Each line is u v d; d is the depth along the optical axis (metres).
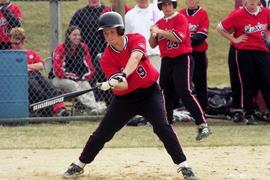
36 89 37.00
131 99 21.12
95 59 38.53
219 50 77.94
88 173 23.47
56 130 34.47
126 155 27.38
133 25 36.38
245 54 36.16
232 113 38.19
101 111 38.00
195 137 31.97
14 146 29.62
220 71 69.81
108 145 29.78
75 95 22.98
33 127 35.56
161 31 30.02
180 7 75.44
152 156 27.11
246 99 36.59
